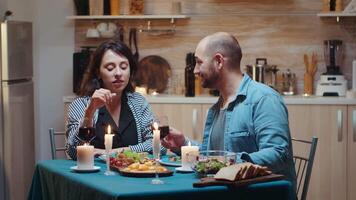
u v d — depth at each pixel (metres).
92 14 5.88
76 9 5.98
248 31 5.89
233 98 3.23
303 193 3.40
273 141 3.03
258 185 2.58
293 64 5.88
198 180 2.68
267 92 3.17
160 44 5.97
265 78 5.71
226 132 3.23
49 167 3.15
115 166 2.98
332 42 5.66
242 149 3.17
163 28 5.97
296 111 5.35
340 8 5.61
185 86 5.64
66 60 6.10
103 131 3.61
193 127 5.45
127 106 3.75
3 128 4.91
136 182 2.64
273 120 3.08
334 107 5.31
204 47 3.25
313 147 3.36
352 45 5.81
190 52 5.94
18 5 5.66
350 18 5.80
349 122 5.30
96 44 6.05
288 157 3.05
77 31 6.07
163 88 5.95
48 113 6.16
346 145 5.31
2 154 4.93
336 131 5.31
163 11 5.97
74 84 5.78
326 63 5.80
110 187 2.52
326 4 5.64
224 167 2.64
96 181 2.68
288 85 5.78
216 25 5.92
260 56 5.89
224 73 3.25
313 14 5.84
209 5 5.92
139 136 3.72
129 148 3.53
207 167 2.73
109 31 5.89
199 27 5.93
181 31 5.95
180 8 5.86
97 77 3.75
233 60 3.25
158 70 5.96
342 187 5.34
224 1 5.90
